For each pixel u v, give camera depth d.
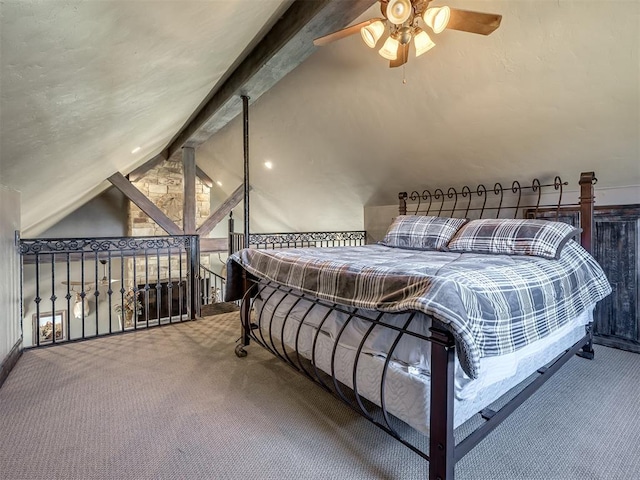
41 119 1.62
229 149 5.48
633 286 2.60
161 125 3.46
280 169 5.25
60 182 2.93
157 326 3.24
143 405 1.80
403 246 3.13
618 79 2.11
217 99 3.47
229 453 1.42
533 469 1.34
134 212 6.21
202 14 1.60
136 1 1.21
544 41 2.13
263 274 2.21
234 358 2.44
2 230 2.16
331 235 4.87
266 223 7.56
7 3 0.88
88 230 6.40
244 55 2.76
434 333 1.15
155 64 1.84
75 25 1.13
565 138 2.64
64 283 6.09
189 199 5.40
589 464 1.37
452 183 3.77
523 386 2.04
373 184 4.48
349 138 3.88
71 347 2.67
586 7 1.89
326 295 1.64
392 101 3.15
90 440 1.50
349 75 3.13
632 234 2.61
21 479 1.27
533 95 2.46
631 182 2.67
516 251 2.29
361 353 1.55
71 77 1.43
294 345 2.01
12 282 2.34
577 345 2.17
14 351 2.34
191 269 3.53
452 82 2.70
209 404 1.81
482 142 3.06
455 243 2.69
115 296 6.54
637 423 1.66
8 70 1.14
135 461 1.37
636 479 1.29
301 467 1.35
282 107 3.94
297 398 1.88
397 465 1.37
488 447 1.48
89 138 2.33
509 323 1.33
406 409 1.33
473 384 1.25
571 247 2.29
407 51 2.20
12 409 1.75
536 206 3.17
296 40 2.29
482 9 2.16
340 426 1.62
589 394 1.94
